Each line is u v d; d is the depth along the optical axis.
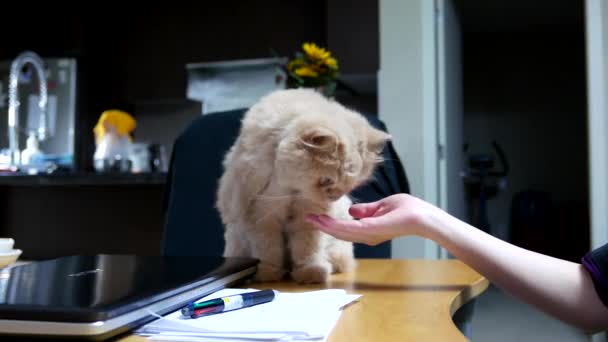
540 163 5.34
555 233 4.79
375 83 3.43
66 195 2.95
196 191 1.54
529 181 5.36
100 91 3.88
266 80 3.51
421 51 2.29
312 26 3.62
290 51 3.64
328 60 1.86
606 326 0.74
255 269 0.84
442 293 0.75
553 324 2.72
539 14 4.74
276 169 0.81
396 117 2.33
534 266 0.76
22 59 3.36
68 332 0.46
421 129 2.29
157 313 0.55
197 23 3.78
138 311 0.51
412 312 0.62
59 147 3.65
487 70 5.48
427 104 2.29
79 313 0.46
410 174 2.30
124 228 2.87
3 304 0.48
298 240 0.88
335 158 0.81
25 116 3.65
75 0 3.61
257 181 0.84
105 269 0.71
